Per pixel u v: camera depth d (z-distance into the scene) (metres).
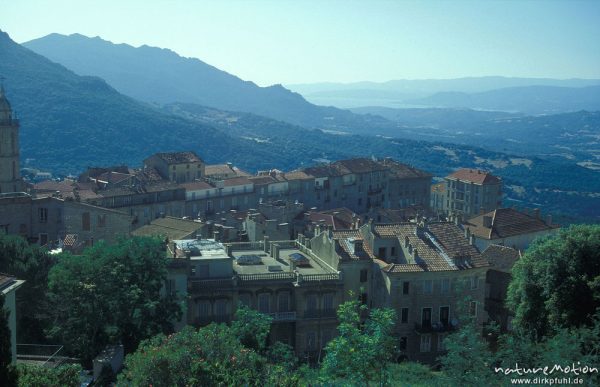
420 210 170.00
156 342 49.94
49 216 100.00
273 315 85.50
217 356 47.59
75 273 67.31
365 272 89.69
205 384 44.84
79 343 67.38
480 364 45.09
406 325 87.44
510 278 94.56
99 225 101.38
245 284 85.00
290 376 50.66
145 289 71.00
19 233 97.62
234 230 129.38
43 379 45.75
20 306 71.94
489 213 133.12
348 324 55.03
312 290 86.88
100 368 62.25
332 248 91.00
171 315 73.31
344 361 52.75
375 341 52.97
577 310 66.81
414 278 87.12
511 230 128.62
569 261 68.69
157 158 192.25
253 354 49.41
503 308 94.75
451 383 45.00
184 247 88.50
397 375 58.41
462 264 89.38
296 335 86.31
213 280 83.75
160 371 45.41
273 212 146.25
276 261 95.56
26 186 165.25
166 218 125.62
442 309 88.75
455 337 48.56
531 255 74.31
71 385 48.69
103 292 67.19
